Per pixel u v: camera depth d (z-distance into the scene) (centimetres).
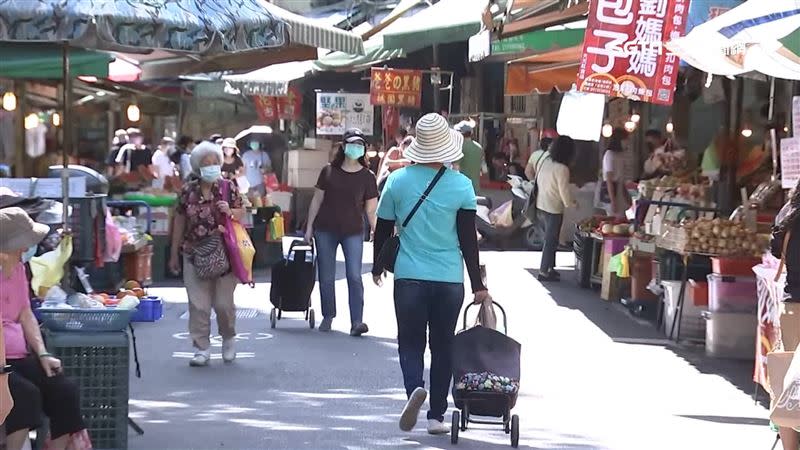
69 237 962
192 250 1142
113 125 3353
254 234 2061
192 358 1181
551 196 1877
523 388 1085
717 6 1172
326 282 1386
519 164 2633
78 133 3216
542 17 1445
